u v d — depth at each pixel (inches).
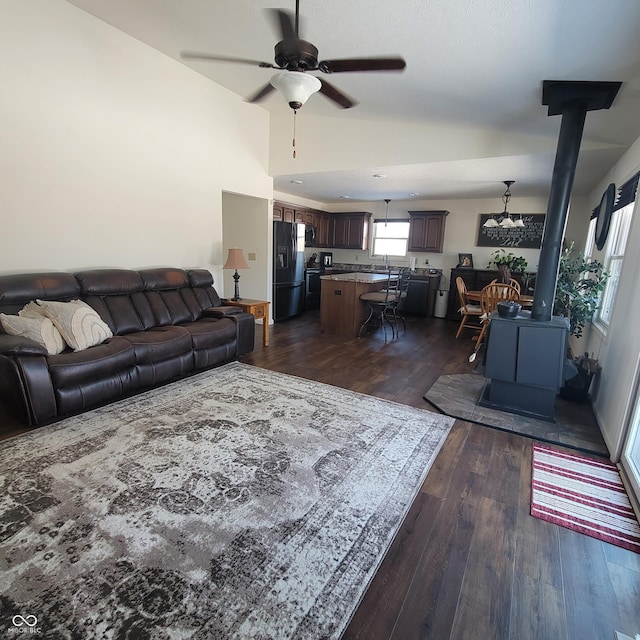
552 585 58.4
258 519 69.1
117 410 111.6
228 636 48.4
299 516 70.4
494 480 84.5
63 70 122.6
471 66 98.6
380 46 98.1
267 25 107.3
